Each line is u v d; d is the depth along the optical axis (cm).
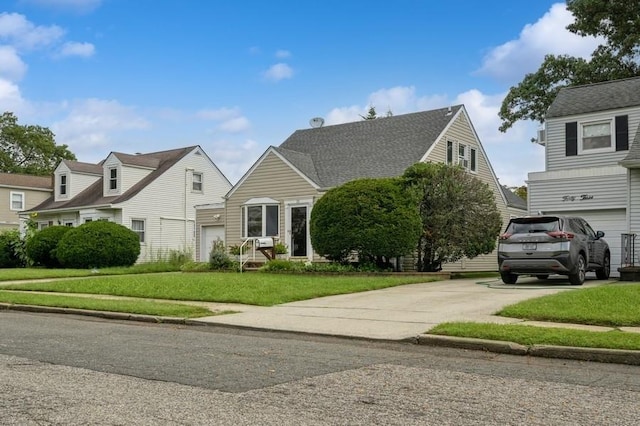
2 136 6053
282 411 519
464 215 2119
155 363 737
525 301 1156
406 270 2252
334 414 511
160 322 1170
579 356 772
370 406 538
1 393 581
